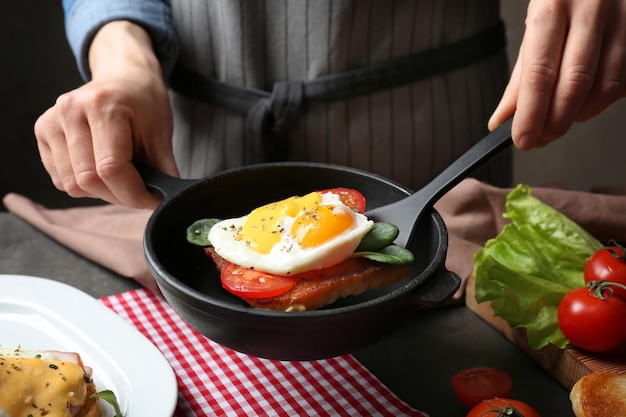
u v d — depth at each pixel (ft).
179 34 5.41
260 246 3.12
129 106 3.92
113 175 3.75
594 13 3.34
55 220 5.17
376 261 3.13
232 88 5.28
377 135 5.27
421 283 2.77
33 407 3.00
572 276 3.91
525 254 3.92
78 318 3.77
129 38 4.74
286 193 3.69
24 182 10.10
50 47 9.81
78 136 3.91
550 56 3.34
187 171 5.71
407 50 5.14
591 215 4.54
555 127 3.42
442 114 5.34
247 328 2.71
